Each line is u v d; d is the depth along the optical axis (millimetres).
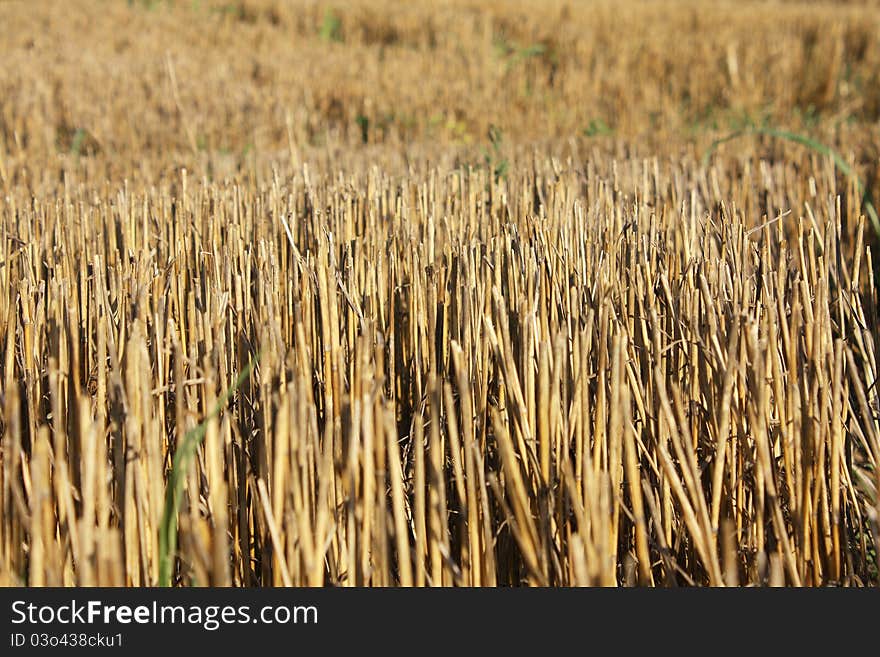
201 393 3074
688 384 3314
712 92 14773
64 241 4457
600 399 2967
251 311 3469
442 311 3604
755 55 15133
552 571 2846
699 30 17594
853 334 3984
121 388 2617
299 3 19703
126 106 10883
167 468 3055
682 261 4117
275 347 2986
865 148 7492
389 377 3484
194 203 5121
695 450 3219
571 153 7469
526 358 2980
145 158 7840
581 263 3703
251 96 11719
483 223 4703
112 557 2326
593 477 2545
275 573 2656
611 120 12555
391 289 3629
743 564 3045
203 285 3857
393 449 2635
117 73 12547
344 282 3621
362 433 2750
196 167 7371
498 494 2721
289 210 4867
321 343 3414
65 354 3045
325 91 12477
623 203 5336
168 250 4363
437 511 2721
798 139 5465
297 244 4742
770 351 3057
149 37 16172
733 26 17562
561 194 5148
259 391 2922
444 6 19781
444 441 3232
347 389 3180
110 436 2996
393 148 8344
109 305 3387
